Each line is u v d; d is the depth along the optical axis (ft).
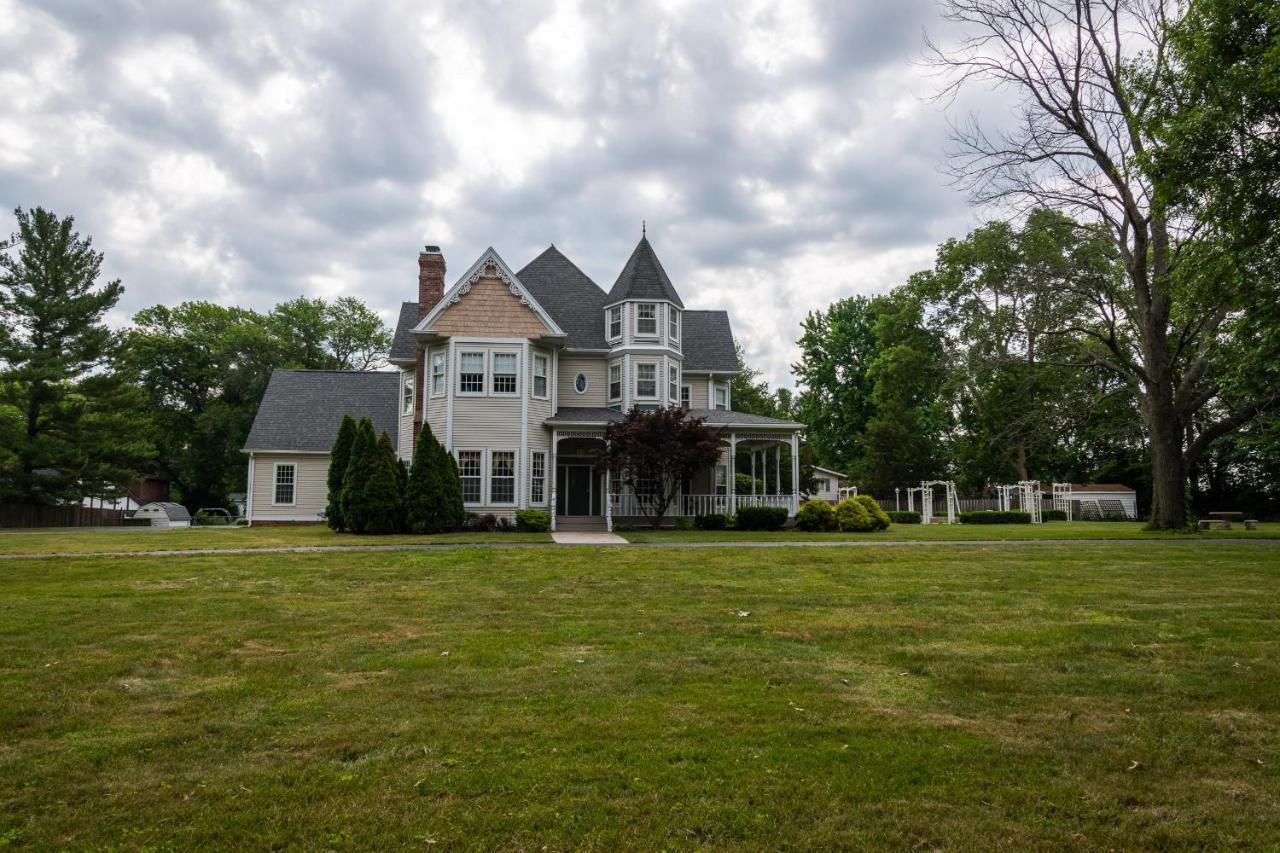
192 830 12.10
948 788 13.66
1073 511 164.66
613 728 16.60
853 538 69.31
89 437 122.62
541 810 12.76
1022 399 102.01
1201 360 79.66
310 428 107.76
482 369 86.79
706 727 16.69
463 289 87.25
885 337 159.12
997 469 172.55
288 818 12.50
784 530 83.76
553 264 106.22
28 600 33.96
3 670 21.75
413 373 98.58
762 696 18.99
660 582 39.65
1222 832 12.17
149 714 17.78
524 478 86.07
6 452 117.70
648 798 13.23
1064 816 12.70
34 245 123.13
